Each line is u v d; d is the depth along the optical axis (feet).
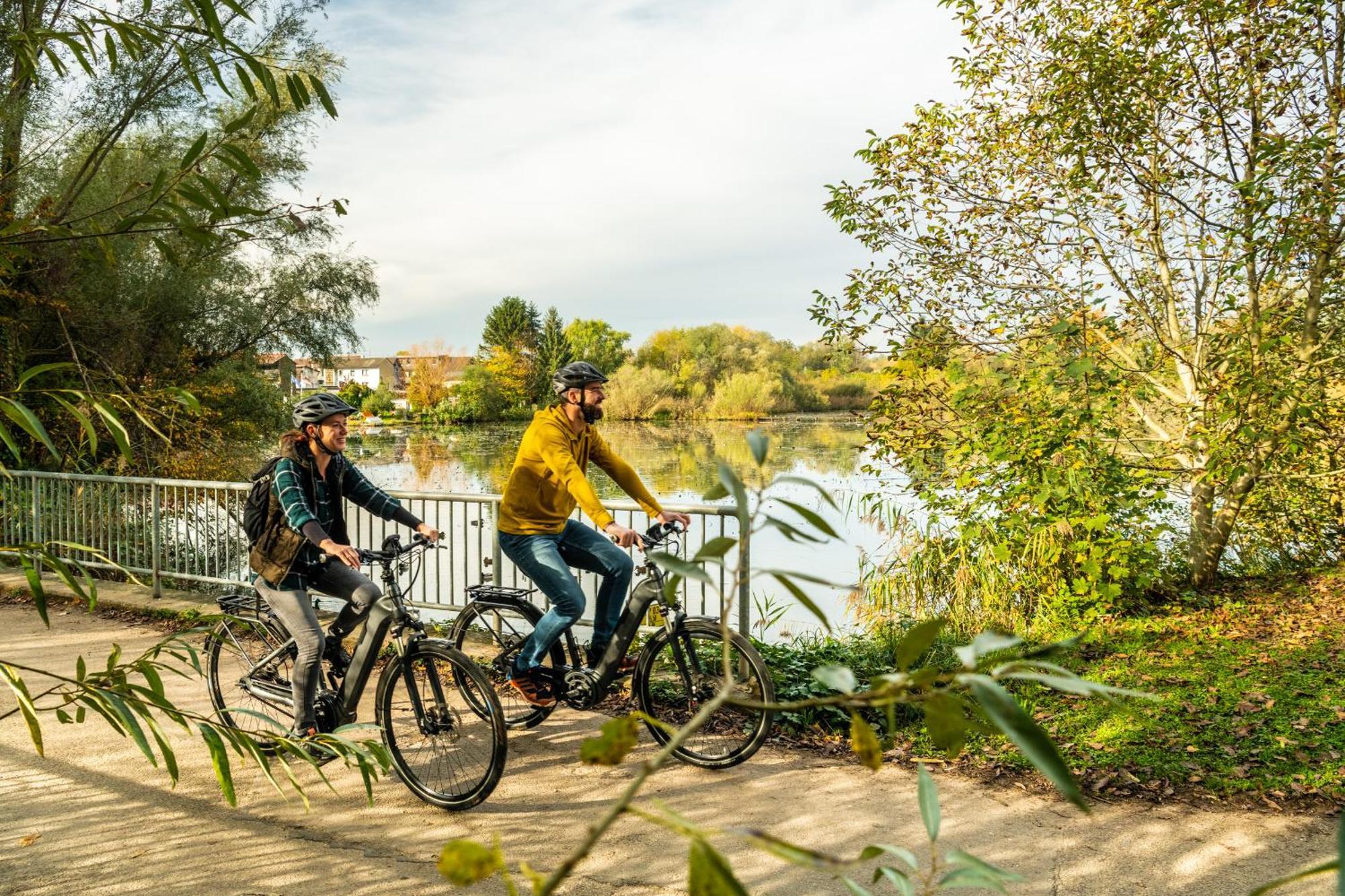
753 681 13.99
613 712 16.65
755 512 2.62
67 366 5.10
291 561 13.07
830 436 104.47
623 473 15.37
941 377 27.30
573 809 12.62
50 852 11.19
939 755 14.47
